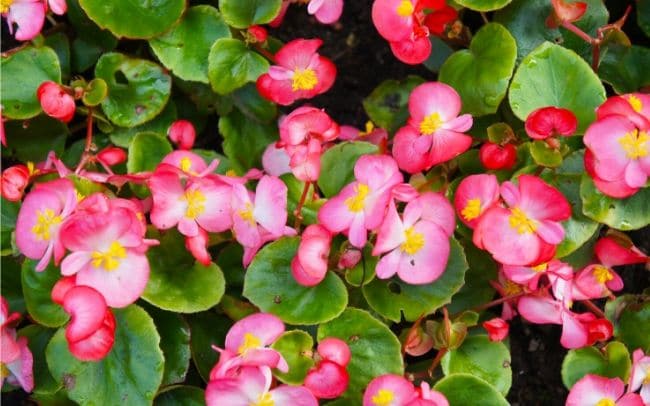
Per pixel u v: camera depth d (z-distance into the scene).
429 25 0.72
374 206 0.64
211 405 0.61
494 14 0.73
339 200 0.65
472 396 0.66
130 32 0.72
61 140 0.75
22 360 0.66
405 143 0.68
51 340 0.66
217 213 0.65
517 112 0.69
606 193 0.66
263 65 0.74
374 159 0.65
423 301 0.68
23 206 0.64
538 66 0.69
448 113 0.67
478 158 0.72
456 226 0.69
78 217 0.61
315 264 0.64
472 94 0.71
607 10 0.77
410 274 0.65
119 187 0.68
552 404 0.74
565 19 0.70
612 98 0.65
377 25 0.69
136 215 0.63
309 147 0.65
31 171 0.68
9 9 0.71
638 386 0.67
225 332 0.70
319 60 0.71
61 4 0.72
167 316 0.68
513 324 0.75
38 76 0.73
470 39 0.75
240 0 0.73
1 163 0.77
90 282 0.63
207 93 0.76
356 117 0.79
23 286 0.66
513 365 0.74
